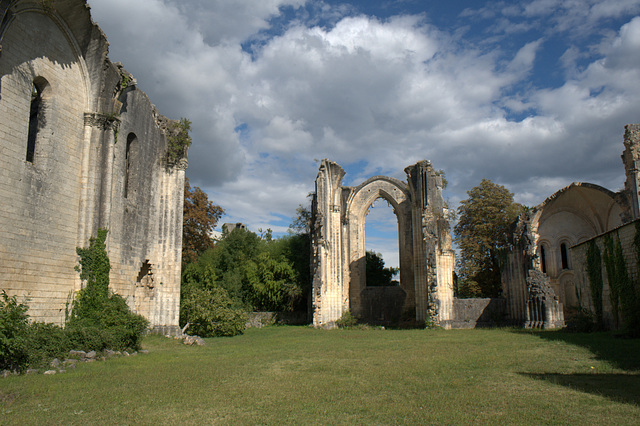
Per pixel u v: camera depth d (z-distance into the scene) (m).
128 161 24.20
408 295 43.72
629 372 12.28
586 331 27.56
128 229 23.16
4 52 15.73
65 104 18.69
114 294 19.78
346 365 14.30
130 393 10.12
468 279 45.47
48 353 14.19
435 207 37.94
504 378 11.64
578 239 45.00
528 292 34.12
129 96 23.55
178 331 25.33
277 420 8.05
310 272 42.22
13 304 13.48
